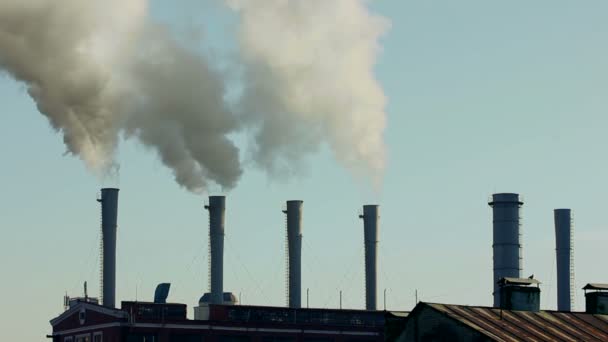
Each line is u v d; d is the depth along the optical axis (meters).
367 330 158.62
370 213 195.75
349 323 158.88
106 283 171.88
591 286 99.81
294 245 190.38
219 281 176.88
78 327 152.12
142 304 146.12
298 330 154.75
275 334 153.25
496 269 175.50
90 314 149.50
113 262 172.88
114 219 173.38
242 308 153.00
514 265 174.62
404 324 89.19
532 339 85.62
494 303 174.62
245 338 151.12
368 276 194.62
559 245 194.12
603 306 99.12
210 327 149.00
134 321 144.25
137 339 144.38
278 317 155.00
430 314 87.81
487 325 86.69
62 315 156.25
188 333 147.62
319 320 157.50
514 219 175.62
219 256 177.12
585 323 93.62
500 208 176.12
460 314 88.12
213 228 177.38
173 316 147.88
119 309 145.12
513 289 94.19
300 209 191.50
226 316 151.62
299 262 190.38
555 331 89.50
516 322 89.50
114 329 144.00
